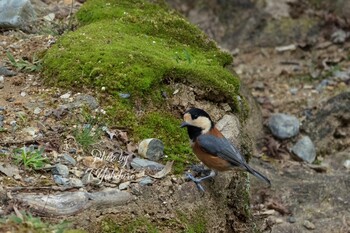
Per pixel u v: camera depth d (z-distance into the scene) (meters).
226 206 10.08
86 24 12.71
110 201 8.47
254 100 15.98
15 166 8.78
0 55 11.51
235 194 10.52
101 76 10.41
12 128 9.54
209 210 9.28
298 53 19.39
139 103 10.26
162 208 8.77
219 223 9.46
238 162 9.28
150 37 12.09
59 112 9.90
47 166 8.88
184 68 10.80
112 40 11.41
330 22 19.88
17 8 12.57
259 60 19.27
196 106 10.62
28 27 12.65
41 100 10.20
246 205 10.81
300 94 17.55
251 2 20.22
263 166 15.08
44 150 9.21
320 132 16.25
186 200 9.05
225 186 9.90
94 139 9.61
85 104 10.05
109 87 10.30
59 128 9.65
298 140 15.94
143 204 8.69
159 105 10.38
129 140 9.75
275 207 13.74
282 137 15.88
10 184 8.43
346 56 19.06
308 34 19.73
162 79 10.62
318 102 16.95
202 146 9.23
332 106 16.59
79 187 8.65
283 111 16.95
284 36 19.75
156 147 9.55
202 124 9.33
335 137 16.27
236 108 11.18
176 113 10.43
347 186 14.45
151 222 8.53
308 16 20.05
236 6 20.23
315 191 14.27
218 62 12.14
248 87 17.19
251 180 14.35
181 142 9.97
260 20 20.02
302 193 14.20
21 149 9.07
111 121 9.93
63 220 7.99
